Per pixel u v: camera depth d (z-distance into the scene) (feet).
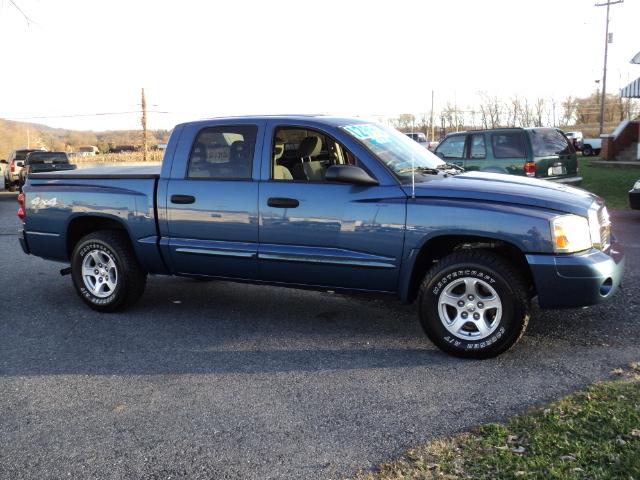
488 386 13.34
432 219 15.16
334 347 16.39
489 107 241.35
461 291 15.24
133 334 18.06
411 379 13.98
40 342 17.56
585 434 10.58
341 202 16.20
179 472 10.46
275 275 17.51
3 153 266.36
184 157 18.69
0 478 10.49
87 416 12.75
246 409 12.77
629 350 15.06
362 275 16.22
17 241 36.32
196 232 18.33
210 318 19.43
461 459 10.23
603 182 58.03
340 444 11.12
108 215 19.69
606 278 14.51
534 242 14.32
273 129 17.60
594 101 243.19
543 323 17.37
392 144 17.67
